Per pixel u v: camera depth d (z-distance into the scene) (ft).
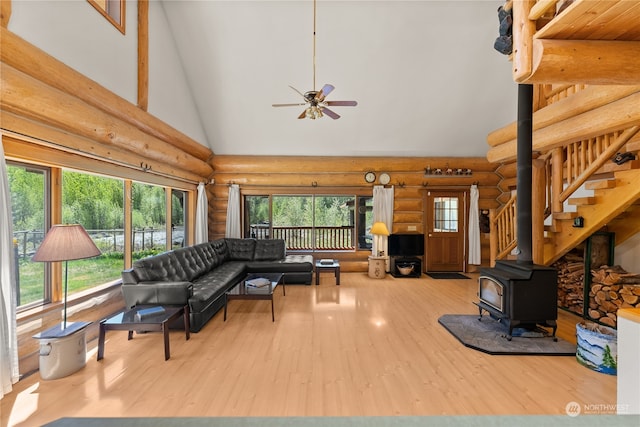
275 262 20.07
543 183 14.38
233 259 21.17
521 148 12.17
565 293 15.23
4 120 7.92
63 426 1.89
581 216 13.46
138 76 14.03
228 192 23.84
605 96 10.82
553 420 1.90
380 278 21.86
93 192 14.14
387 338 11.56
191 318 12.07
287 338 11.56
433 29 16.89
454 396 7.94
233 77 18.95
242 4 15.88
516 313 11.07
